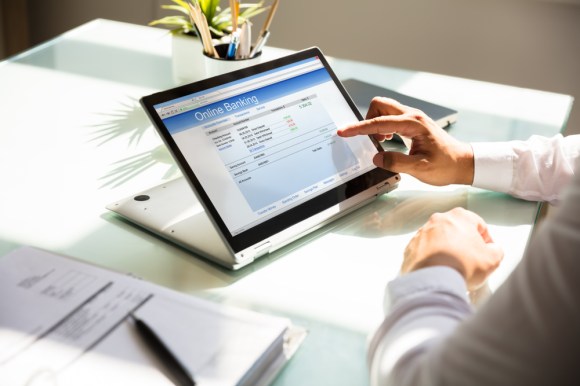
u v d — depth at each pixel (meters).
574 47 2.15
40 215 0.93
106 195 0.98
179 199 0.97
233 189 0.88
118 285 0.73
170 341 0.66
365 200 1.00
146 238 0.90
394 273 0.85
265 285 0.82
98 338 0.65
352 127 1.02
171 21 1.33
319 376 0.68
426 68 2.36
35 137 1.14
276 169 0.93
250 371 0.64
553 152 1.07
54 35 2.80
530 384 0.52
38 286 0.72
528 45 2.20
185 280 0.82
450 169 1.04
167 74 1.44
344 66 1.55
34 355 0.63
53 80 1.37
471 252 0.79
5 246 0.85
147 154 1.12
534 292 0.51
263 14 2.45
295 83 1.02
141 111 1.27
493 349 0.52
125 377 0.61
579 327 0.49
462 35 2.26
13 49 2.72
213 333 0.67
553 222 0.52
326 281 0.83
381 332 0.68
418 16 2.29
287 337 0.72
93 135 1.17
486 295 0.80
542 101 1.42
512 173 1.05
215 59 1.19
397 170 1.04
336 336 0.74
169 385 0.61
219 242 0.87
